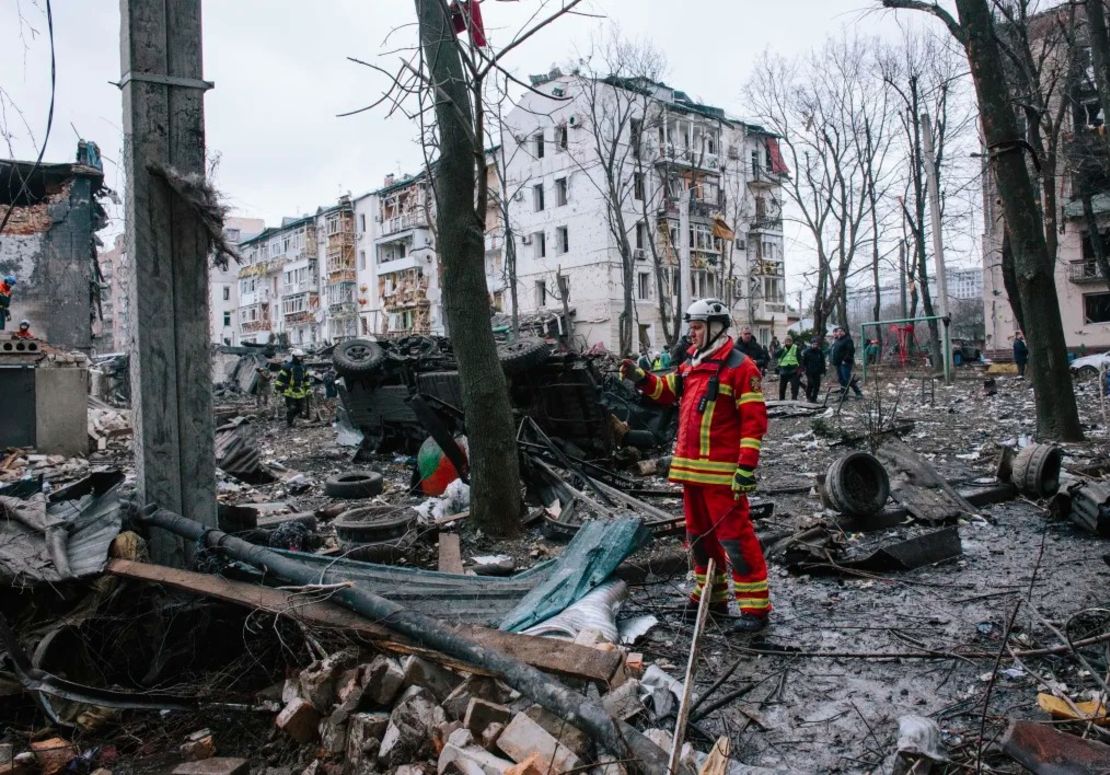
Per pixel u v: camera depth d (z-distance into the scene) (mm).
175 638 3836
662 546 5910
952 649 3990
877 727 3240
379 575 4172
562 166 43719
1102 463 8117
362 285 61031
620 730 2365
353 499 8734
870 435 8312
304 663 3717
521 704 3064
